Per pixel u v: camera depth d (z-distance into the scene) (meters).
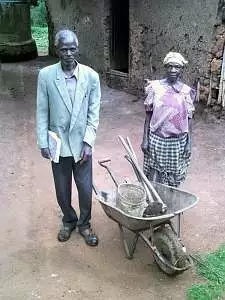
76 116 2.32
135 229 2.31
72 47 2.21
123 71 6.11
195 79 4.79
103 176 3.50
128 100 5.58
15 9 8.23
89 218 2.64
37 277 2.34
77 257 2.51
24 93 6.11
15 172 3.60
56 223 2.85
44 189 3.31
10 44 8.21
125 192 2.42
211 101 4.68
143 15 5.31
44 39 11.36
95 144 4.21
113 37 6.07
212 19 4.43
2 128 4.69
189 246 2.58
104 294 2.21
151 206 2.27
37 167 3.71
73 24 7.18
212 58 4.54
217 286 2.25
